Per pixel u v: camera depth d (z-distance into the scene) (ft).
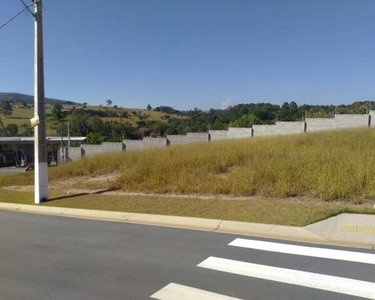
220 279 15.29
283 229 23.07
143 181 42.73
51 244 21.99
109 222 28.58
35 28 40.42
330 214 24.93
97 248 20.74
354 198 27.89
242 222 25.25
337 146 46.26
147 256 18.88
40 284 15.23
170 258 18.40
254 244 20.54
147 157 55.31
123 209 32.30
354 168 31.71
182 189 37.09
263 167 36.63
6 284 15.31
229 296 13.55
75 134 262.88
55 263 18.10
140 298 13.56
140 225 26.96
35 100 40.32
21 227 27.71
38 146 39.99
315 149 43.96
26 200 41.98
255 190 33.68
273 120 122.83
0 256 19.61
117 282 15.26
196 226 25.84
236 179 35.50
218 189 34.91
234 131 101.19
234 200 31.55
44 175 40.29
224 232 23.88
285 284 14.57
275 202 29.50
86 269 17.04
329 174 31.14
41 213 34.58
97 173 59.00
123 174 47.03
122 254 19.38
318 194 29.84
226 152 49.08
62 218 31.24
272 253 18.72
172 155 52.95
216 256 18.49
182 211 29.63
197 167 44.52
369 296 13.32
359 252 18.45
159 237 22.94
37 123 39.96
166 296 13.70
